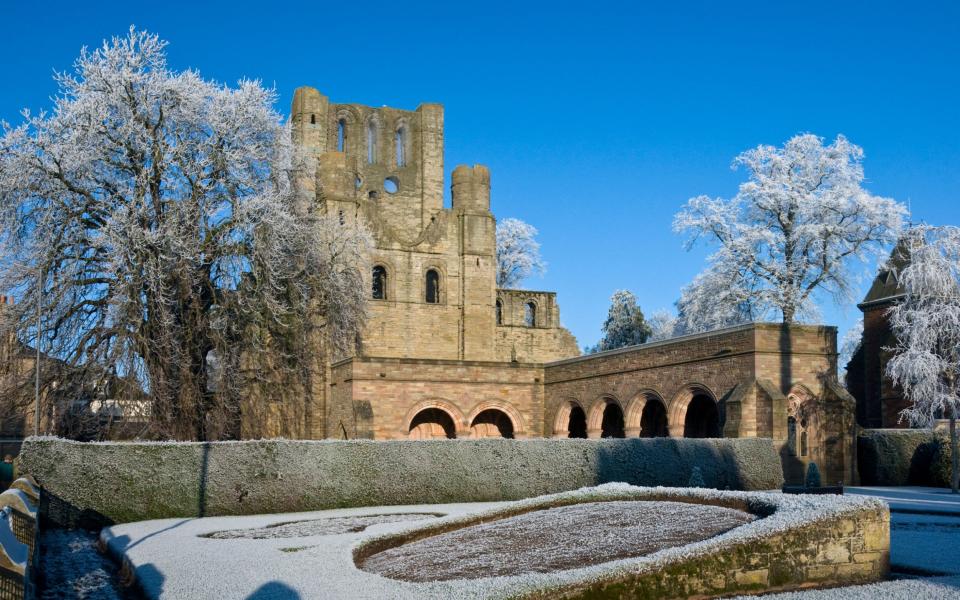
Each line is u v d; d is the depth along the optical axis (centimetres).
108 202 3766
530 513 2086
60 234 3675
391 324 6103
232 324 3803
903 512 2612
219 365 3844
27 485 2152
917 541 1908
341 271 4447
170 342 3569
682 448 3453
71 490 2631
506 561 1580
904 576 1511
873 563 1479
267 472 2903
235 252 3819
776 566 1398
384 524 2309
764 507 1703
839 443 3831
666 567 1328
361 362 4822
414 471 3152
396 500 3106
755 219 5912
